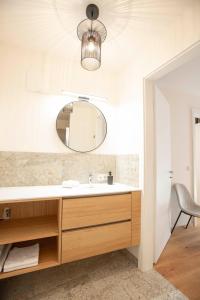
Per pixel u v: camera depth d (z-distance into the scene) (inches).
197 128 123.1
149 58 66.7
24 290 54.4
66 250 54.1
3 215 63.9
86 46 49.2
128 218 64.4
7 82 68.6
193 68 83.4
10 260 51.1
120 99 86.7
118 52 72.7
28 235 52.3
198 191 122.3
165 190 83.5
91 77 83.8
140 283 58.5
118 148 86.6
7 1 50.3
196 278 61.6
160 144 77.8
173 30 56.3
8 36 64.5
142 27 58.9
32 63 72.7
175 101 110.9
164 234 81.8
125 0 49.1
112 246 61.1
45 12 53.6
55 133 75.4
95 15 51.4
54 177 74.0
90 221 57.8
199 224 113.7
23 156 69.2
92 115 83.5
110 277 61.2
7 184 66.6
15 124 68.9
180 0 49.0
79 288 55.7
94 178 81.7
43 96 74.2
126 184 78.1
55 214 70.3
